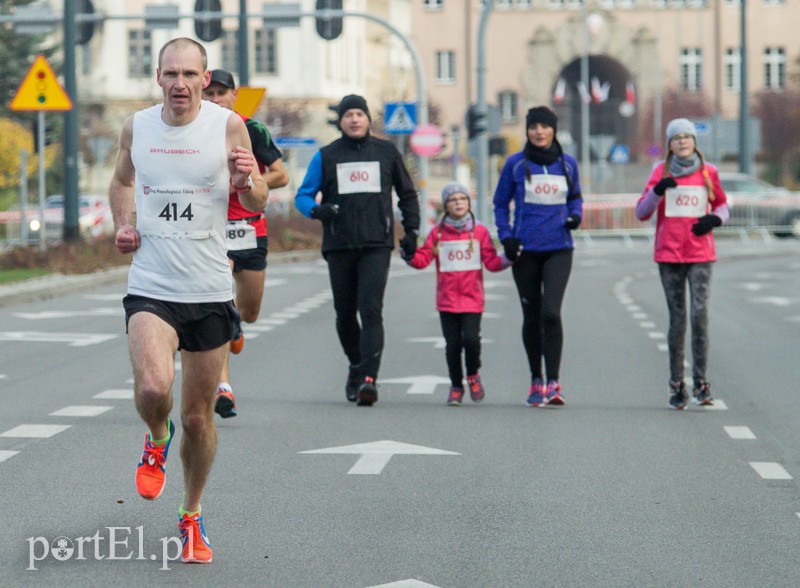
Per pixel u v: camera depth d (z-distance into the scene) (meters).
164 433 15.82
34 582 15.14
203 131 16.05
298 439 24.44
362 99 28.36
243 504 19.12
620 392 30.83
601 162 128.50
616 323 46.41
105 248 70.44
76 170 68.94
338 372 33.88
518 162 28.09
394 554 16.50
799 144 185.38
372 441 24.25
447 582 15.30
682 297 28.44
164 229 15.95
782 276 73.00
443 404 28.92
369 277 28.09
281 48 154.50
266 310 51.06
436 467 21.94
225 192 16.09
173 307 15.85
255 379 32.56
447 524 18.06
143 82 155.75
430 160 185.50
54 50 151.88
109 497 19.52
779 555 16.59
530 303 28.47
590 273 74.81
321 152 28.33
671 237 28.23
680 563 16.22
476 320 28.75
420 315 49.00
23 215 71.31
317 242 95.50
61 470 21.39
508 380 32.56
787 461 22.67
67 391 30.20
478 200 87.44
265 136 26.16
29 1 152.00
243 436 24.72
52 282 58.75
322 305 53.25
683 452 23.42
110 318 47.38
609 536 17.48
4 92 148.00
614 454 23.19
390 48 189.25
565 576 15.61
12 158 126.50
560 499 19.64
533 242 28.05
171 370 15.46
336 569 15.81
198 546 16.08
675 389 28.31
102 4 155.62
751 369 34.84
